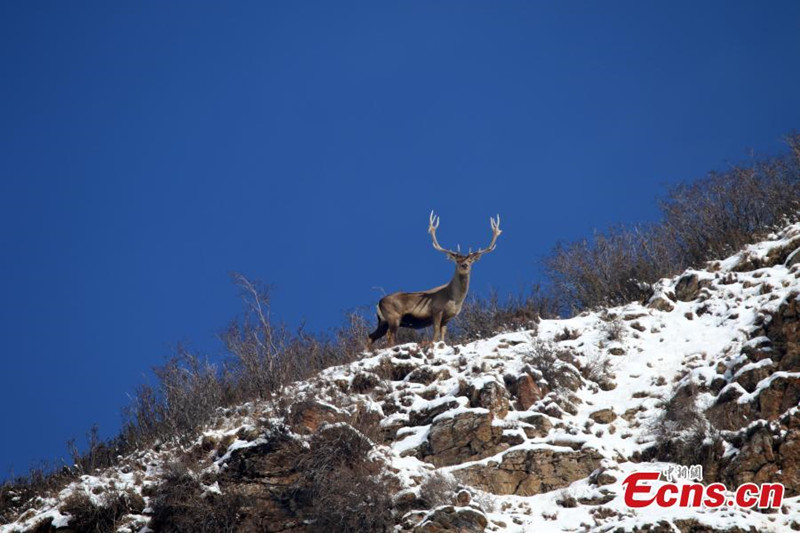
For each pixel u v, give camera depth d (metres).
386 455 65.44
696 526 55.38
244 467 64.69
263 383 79.06
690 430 64.19
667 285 81.94
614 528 55.88
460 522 58.28
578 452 64.25
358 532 59.72
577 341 77.44
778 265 78.19
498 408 67.56
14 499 74.31
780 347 67.25
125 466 73.06
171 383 81.75
